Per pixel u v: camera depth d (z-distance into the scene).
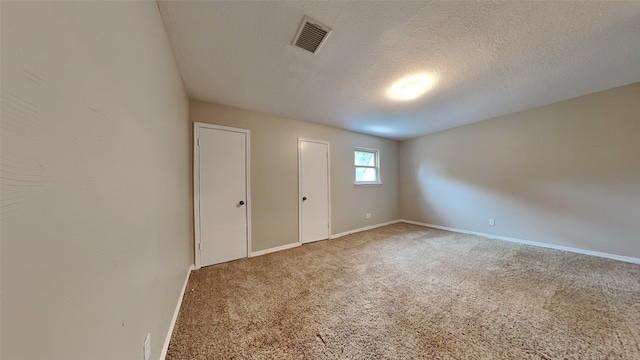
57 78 0.43
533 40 1.55
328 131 3.75
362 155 4.43
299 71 1.92
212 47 1.57
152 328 1.02
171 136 1.52
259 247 2.92
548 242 3.00
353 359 1.18
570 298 1.73
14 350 0.32
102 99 0.60
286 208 3.20
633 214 2.39
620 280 2.00
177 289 1.66
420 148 4.64
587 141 2.65
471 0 1.20
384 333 1.38
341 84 2.18
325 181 3.68
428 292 1.88
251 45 1.56
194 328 1.45
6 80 0.32
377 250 3.03
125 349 0.71
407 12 1.28
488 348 1.25
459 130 3.97
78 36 0.50
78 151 0.49
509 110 3.15
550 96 2.65
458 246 3.16
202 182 2.51
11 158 0.33
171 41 1.49
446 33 1.46
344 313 1.60
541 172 3.04
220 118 2.65
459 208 4.02
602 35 1.50
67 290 0.45
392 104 2.76
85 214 0.52
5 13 0.32
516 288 1.91
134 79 0.84
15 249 0.33
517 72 2.02
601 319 1.47
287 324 1.48
